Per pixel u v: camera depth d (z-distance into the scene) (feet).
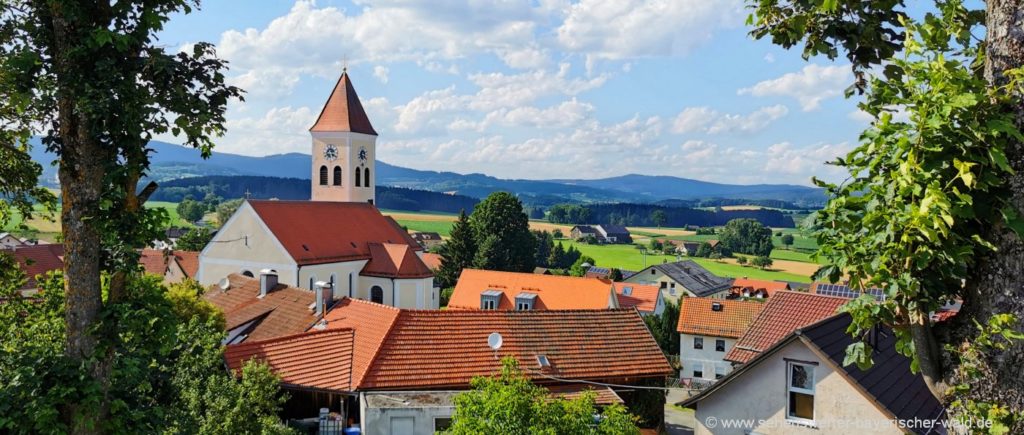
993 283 20.67
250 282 147.84
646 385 95.61
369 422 70.44
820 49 28.63
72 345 36.78
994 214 20.52
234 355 84.17
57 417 35.53
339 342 89.81
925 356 22.18
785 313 93.20
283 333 110.42
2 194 48.96
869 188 22.84
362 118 230.48
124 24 36.70
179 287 114.83
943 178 21.18
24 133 44.27
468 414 47.52
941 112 20.30
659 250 573.33
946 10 25.63
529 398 47.24
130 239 36.68
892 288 21.66
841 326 63.21
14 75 36.04
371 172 233.35
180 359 69.05
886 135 21.80
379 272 198.08
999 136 20.33
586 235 625.82
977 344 20.54
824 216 24.07
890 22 27.73
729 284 362.94
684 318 177.99
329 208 205.98
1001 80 20.68
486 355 90.17
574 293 198.18
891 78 28.07
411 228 615.98
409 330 90.53
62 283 55.52
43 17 36.50
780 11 29.01
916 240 21.62
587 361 94.12
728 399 62.54
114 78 34.99
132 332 37.52
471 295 207.31
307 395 82.07
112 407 37.09
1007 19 20.56
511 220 336.49
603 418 50.03
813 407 58.29
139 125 35.58
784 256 557.74
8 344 46.26
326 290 113.29
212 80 38.32
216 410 62.03
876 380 57.57
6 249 55.57
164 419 43.37
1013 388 20.30
